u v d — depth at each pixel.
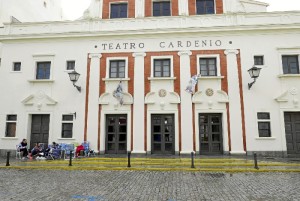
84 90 18.44
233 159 14.17
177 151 17.19
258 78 17.45
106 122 18.30
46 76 19.19
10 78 19.09
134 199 7.18
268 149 16.64
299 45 17.55
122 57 18.58
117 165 13.02
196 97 17.62
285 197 7.36
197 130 17.30
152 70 18.23
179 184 9.10
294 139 17.02
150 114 17.83
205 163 13.28
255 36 17.95
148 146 17.38
